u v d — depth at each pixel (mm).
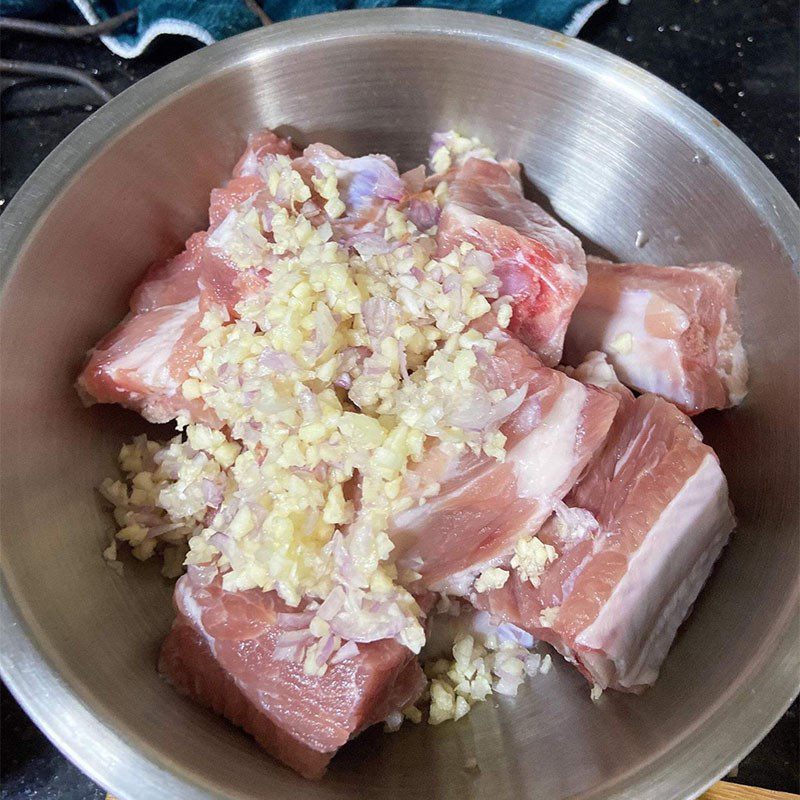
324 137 258
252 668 203
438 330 222
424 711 224
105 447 238
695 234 247
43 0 280
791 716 230
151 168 233
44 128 272
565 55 232
